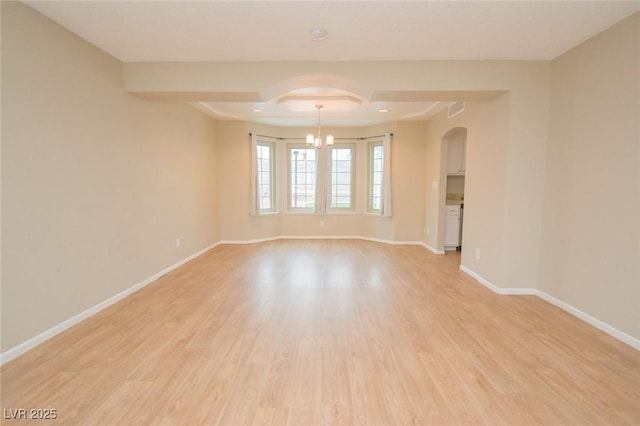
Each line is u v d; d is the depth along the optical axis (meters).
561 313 3.08
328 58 3.30
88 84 2.91
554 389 1.94
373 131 6.71
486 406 1.79
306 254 5.63
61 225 2.63
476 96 3.59
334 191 7.18
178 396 1.86
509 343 2.50
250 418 1.70
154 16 2.46
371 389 1.94
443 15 2.44
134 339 2.54
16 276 2.25
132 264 3.63
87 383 1.97
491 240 3.78
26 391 1.89
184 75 3.41
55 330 2.58
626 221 2.49
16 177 2.24
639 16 2.37
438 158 5.61
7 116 2.17
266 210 6.97
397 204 6.39
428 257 5.42
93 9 2.35
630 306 2.47
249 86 3.40
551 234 3.35
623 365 2.20
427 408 1.78
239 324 2.83
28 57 2.31
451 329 2.74
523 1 2.25
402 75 3.38
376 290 3.75
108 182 3.20
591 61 2.81
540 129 3.41
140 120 3.73
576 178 3.00
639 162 2.39
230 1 2.26
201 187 5.59
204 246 5.77
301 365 2.20
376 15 2.45
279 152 6.99
